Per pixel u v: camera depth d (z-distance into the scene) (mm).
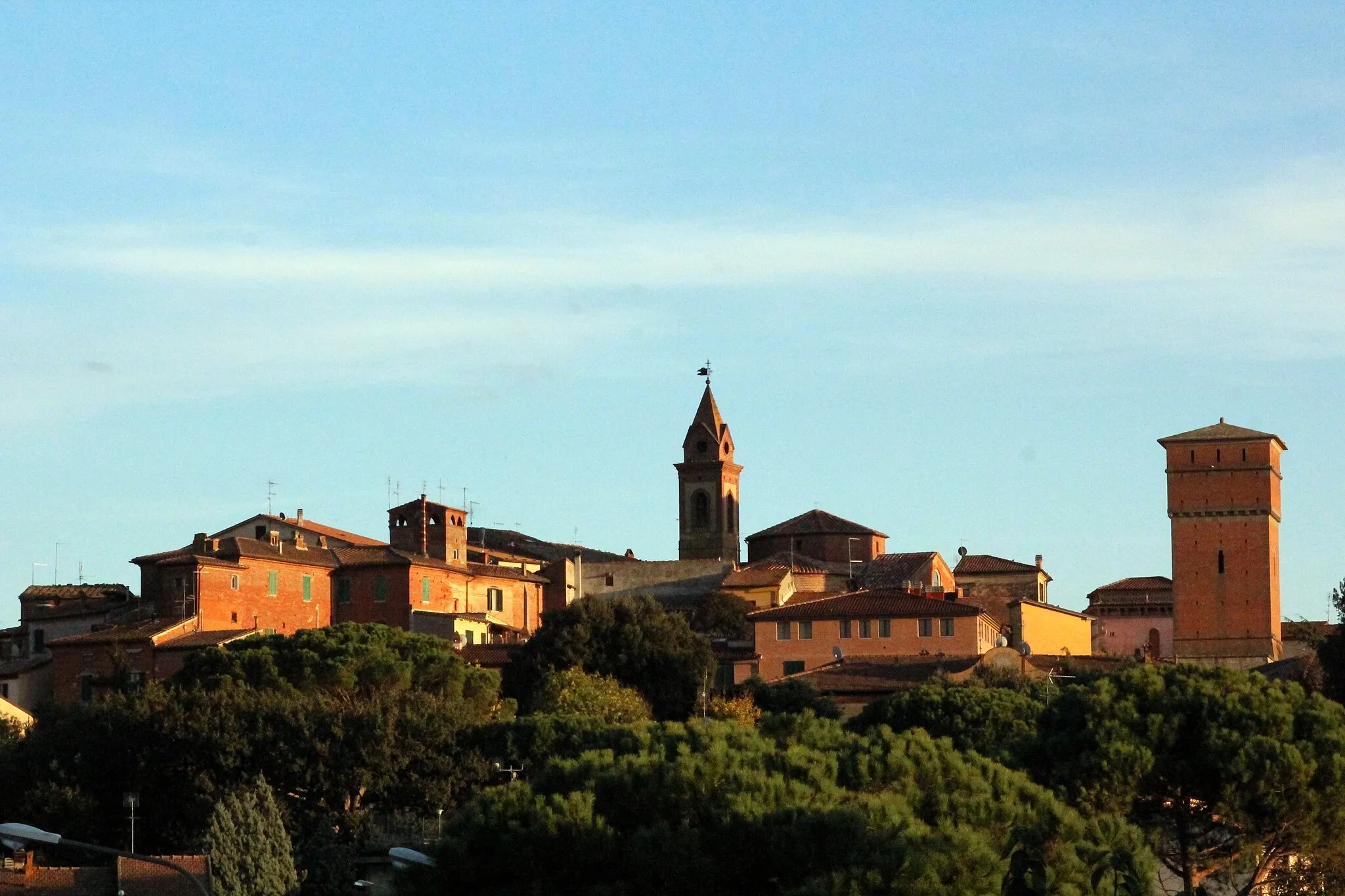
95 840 179875
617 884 110938
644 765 118312
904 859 102000
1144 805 138750
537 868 114625
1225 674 144625
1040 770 142875
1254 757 132500
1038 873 100438
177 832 177250
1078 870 105688
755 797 112250
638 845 111375
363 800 183625
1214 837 139875
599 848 114188
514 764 186375
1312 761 133375
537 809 116062
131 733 185500
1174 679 144000
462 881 116438
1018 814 114438
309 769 180375
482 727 191875
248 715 186375
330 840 169000
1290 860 137875
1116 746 135875
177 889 154250
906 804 112688
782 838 107312
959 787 116750
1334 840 133375
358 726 184625
